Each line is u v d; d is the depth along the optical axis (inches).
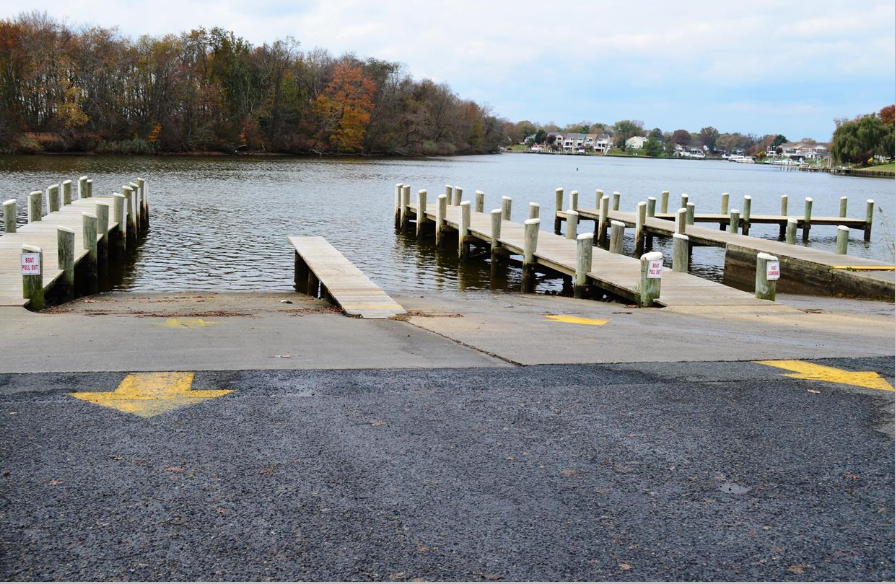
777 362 319.9
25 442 201.5
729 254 844.0
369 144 4315.9
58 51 3078.2
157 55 3408.0
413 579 139.9
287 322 406.9
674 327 419.5
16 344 320.5
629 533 159.9
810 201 1215.6
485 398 252.7
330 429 217.8
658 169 5167.3
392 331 383.9
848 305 580.4
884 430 229.9
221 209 1320.1
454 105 5442.9
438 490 178.4
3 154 2812.5
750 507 173.9
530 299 598.9
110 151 3157.0
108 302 517.0
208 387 257.8
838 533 162.1
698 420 235.0
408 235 1119.6
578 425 227.1
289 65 4128.9
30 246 443.5
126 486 176.4
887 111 5605.3
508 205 1034.7
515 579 140.7
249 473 185.3
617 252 815.7
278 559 145.9
